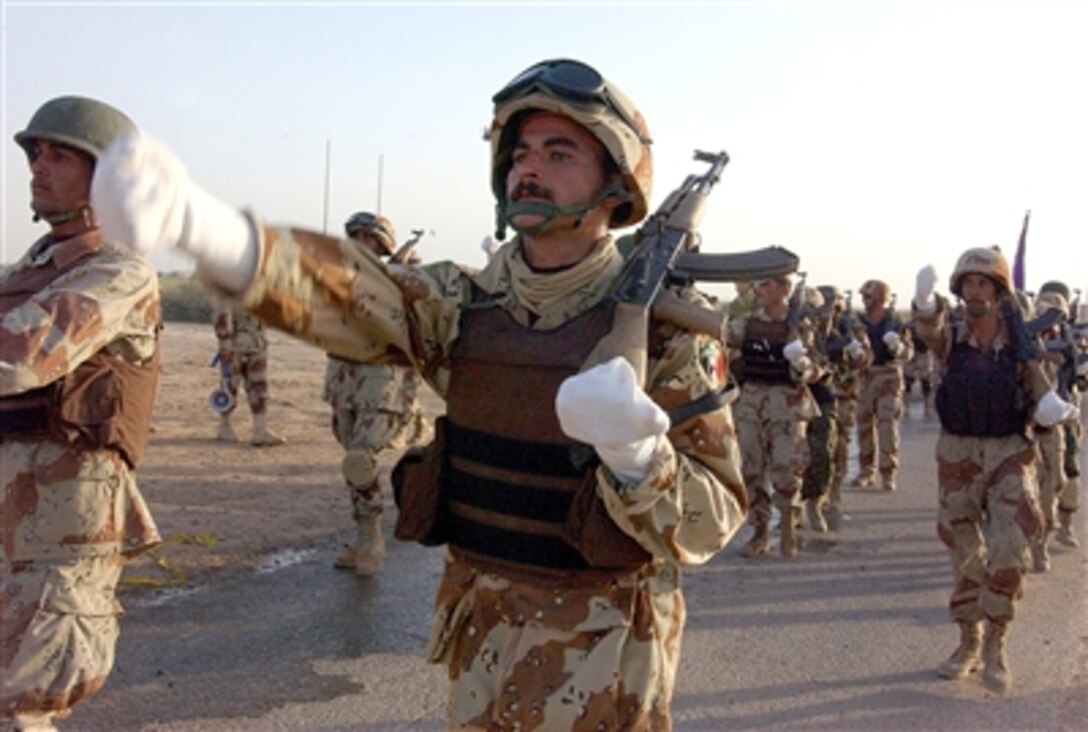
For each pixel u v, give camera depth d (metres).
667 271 2.45
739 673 5.55
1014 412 5.50
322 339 2.31
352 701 4.86
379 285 2.39
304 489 9.55
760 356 8.29
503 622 2.42
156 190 1.67
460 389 2.51
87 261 3.48
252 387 11.63
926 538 9.20
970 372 5.59
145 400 3.70
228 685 4.98
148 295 3.62
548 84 2.35
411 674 5.23
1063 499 9.34
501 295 2.54
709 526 2.26
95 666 3.58
